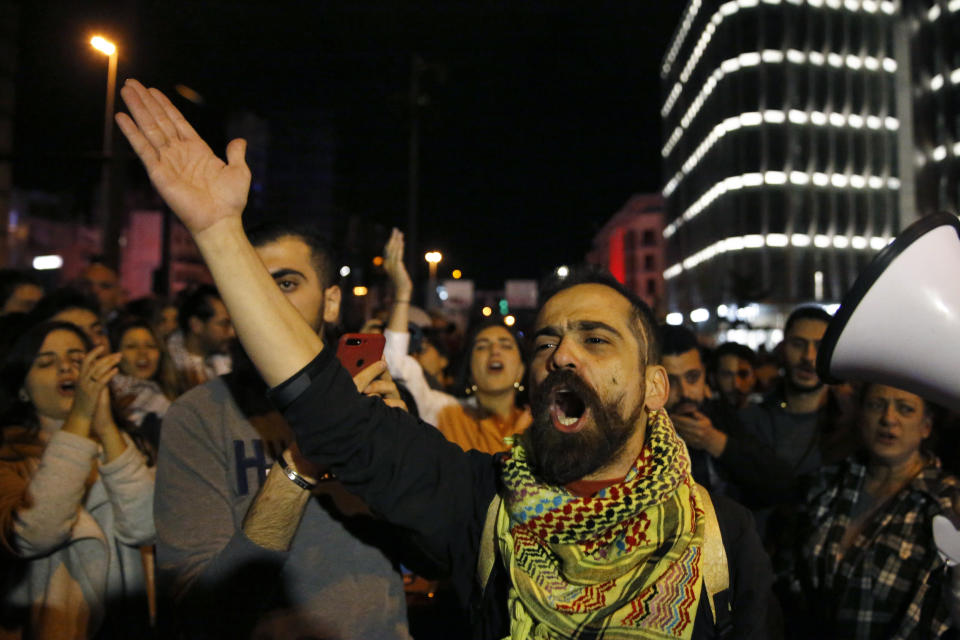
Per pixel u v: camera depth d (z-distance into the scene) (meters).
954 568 1.87
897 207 59.38
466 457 1.84
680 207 72.06
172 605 1.89
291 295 2.10
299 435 1.51
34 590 2.69
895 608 2.48
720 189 59.88
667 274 77.31
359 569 2.00
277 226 2.16
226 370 4.93
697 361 3.64
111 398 3.14
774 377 6.96
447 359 6.98
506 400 4.13
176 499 1.96
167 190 1.42
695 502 1.64
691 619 1.52
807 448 3.98
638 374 1.64
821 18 58.84
